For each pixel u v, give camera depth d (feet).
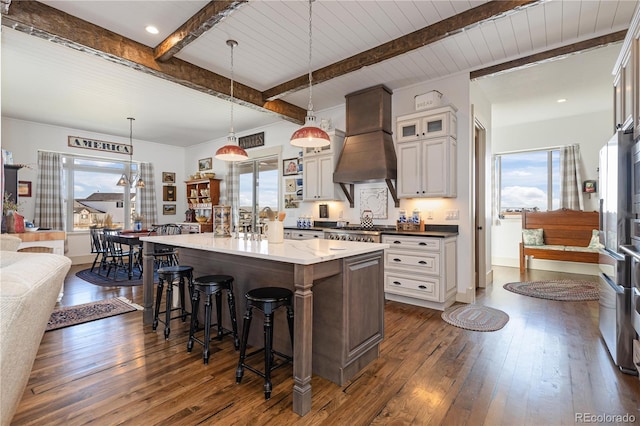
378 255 8.29
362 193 16.56
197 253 10.52
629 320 7.37
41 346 8.84
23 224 12.88
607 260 8.54
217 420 5.80
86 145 22.12
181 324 10.64
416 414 5.99
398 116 14.25
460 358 8.21
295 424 5.71
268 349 6.56
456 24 9.62
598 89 15.62
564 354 8.38
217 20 9.04
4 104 16.74
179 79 12.27
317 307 7.42
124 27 10.13
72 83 14.15
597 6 9.16
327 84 14.70
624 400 6.38
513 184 22.36
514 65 12.32
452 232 13.55
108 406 6.18
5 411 2.68
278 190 20.65
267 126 21.33
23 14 8.62
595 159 19.26
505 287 15.58
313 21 9.92
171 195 26.91
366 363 7.86
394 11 9.44
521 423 5.74
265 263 8.32
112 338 9.42
